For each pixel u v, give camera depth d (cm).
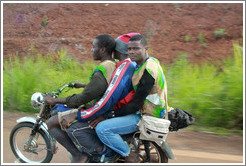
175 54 726
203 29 785
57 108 340
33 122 355
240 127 488
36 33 869
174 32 797
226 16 808
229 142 438
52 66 703
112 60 324
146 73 295
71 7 950
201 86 539
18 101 598
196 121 509
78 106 331
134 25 838
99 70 309
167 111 316
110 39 319
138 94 296
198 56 710
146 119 303
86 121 315
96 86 304
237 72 538
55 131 327
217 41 745
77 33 845
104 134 304
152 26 825
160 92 302
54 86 588
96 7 931
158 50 746
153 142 326
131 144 329
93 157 326
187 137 457
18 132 378
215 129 488
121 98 307
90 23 872
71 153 333
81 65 709
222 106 504
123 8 908
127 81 304
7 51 812
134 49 302
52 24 893
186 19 830
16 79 620
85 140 317
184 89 541
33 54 786
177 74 610
